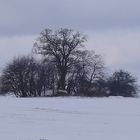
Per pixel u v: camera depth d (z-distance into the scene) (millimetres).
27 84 109562
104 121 31625
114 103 55219
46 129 26469
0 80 110375
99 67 112625
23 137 22656
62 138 22547
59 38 113875
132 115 36500
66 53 112688
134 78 114000
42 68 110562
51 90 109312
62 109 42562
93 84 109312
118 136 23500
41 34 115188
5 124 29062
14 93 109625
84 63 111312
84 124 29516
